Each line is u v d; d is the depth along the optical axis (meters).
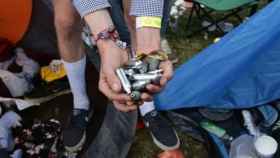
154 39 1.10
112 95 1.00
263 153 1.68
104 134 1.72
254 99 1.91
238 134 1.86
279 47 1.77
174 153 1.78
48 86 2.15
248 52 1.75
